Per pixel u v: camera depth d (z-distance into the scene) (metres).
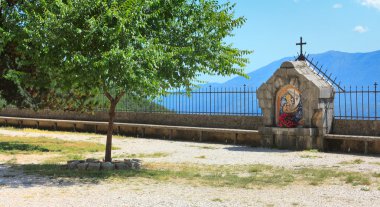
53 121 33.97
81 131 32.91
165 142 26.08
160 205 9.16
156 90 13.05
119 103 31.95
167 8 14.53
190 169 14.82
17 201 9.62
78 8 12.94
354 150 20.75
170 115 28.92
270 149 22.20
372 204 9.33
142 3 13.36
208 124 27.03
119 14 12.73
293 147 21.94
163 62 13.48
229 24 14.83
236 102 25.73
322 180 12.44
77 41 12.86
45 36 12.84
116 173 13.44
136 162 15.03
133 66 12.21
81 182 12.02
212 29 14.79
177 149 22.20
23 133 30.61
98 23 12.52
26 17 13.87
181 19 14.74
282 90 22.72
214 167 15.44
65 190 10.89
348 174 13.44
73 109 24.77
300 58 23.30
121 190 10.87
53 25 12.75
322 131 21.31
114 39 12.61
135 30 13.14
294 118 22.23
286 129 22.02
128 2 12.80
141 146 23.64
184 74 14.39
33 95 22.69
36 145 22.45
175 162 16.95
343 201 9.62
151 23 14.46
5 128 34.81
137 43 12.92
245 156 19.20
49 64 13.27
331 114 21.91
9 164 15.95
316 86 21.27
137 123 30.56
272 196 10.14
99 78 12.64
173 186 11.41
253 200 9.66
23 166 15.25
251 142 24.31
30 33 12.79
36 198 9.95
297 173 13.83
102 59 12.22
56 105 23.64
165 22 14.66
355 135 21.11
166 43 14.38
